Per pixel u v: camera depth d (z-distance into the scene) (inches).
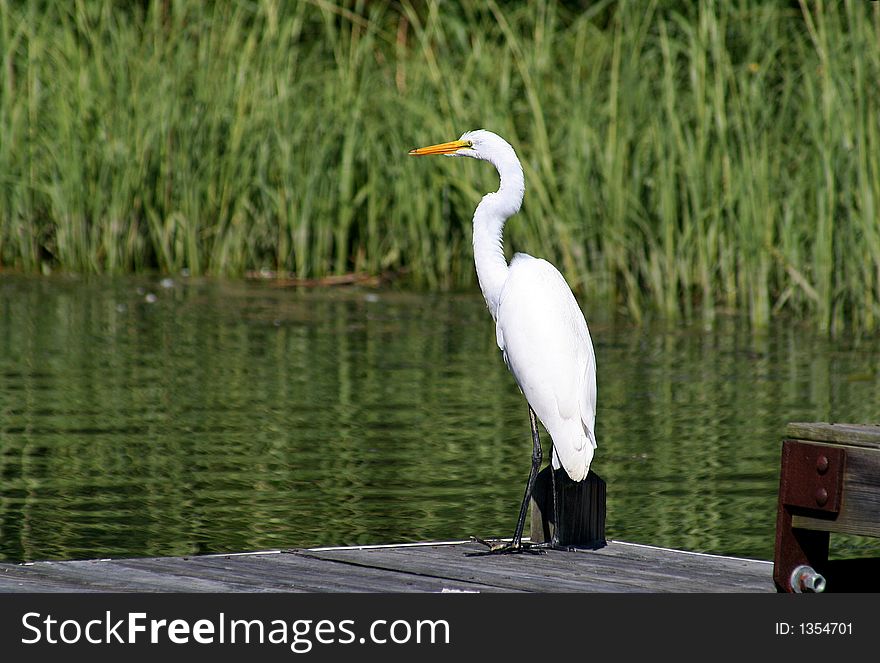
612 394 506.9
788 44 701.9
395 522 340.8
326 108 780.0
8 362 542.3
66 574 268.7
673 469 399.9
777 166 676.7
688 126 679.7
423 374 538.3
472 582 268.8
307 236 776.9
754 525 343.3
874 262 640.4
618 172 693.9
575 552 297.4
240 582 265.4
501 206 346.0
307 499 362.0
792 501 240.4
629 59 699.4
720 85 668.7
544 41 739.4
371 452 414.3
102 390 495.5
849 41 649.0
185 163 780.0
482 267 348.5
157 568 275.1
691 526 342.3
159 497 361.7
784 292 680.4
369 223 776.3
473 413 470.6
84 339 595.2
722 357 580.4
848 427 237.8
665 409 481.7
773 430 448.1
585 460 296.8
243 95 779.4
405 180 758.5
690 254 676.7
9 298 695.1
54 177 778.2
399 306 705.6
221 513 347.9
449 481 382.9
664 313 682.8
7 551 313.3
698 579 273.3
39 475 382.3
